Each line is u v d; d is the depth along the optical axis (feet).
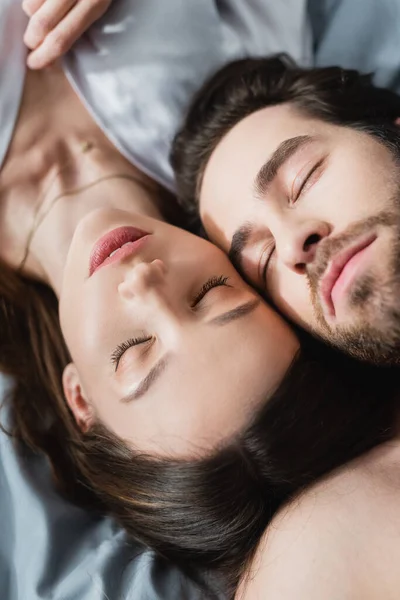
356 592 2.20
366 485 2.45
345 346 2.67
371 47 3.91
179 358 2.58
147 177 3.78
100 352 2.77
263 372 2.58
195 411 2.55
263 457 2.56
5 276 3.75
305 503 2.50
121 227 2.94
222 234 3.02
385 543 2.27
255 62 3.44
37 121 3.66
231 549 2.76
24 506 3.27
